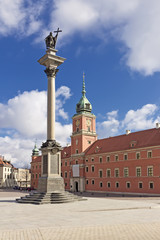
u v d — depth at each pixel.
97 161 88.62
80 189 93.69
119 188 77.75
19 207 27.81
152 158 68.69
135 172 73.12
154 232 14.43
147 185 68.94
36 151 136.75
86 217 20.08
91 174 90.69
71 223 17.27
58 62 39.94
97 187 87.06
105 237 13.28
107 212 23.55
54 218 19.56
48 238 13.05
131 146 76.62
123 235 13.71
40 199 32.53
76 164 98.00
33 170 132.75
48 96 38.25
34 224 16.92
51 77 38.66
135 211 24.53
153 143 70.31
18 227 15.89
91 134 99.81
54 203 32.03
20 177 174.12
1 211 24.19
